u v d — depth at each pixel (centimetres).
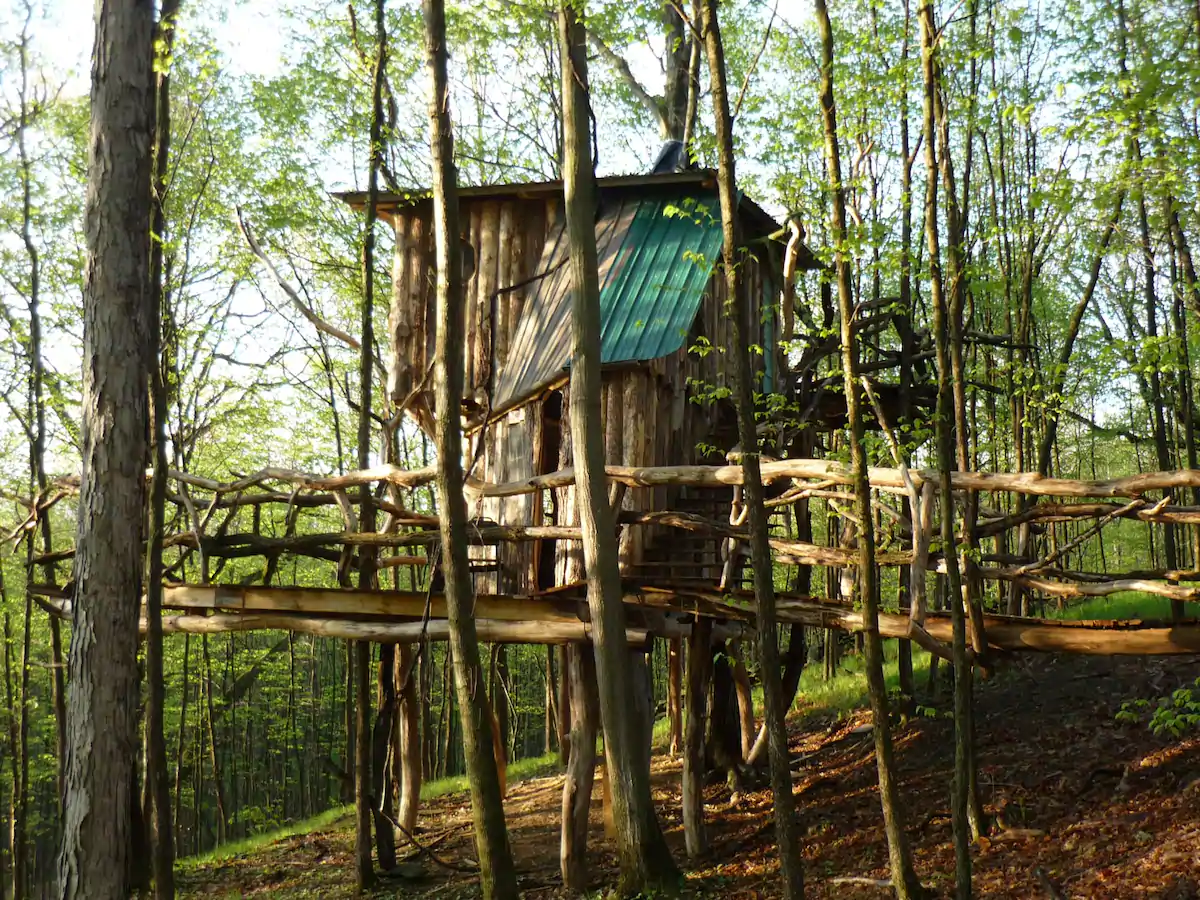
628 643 966
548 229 1307
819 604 893
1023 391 1233
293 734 2933
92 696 721
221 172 1709
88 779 715
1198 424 1548
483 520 1049
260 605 1099
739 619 956
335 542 1099
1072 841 859
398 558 1418
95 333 743
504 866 851
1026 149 1464
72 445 1794
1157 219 881
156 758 898
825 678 1827
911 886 701
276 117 1695
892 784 713
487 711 870
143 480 754
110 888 713
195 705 2728
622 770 930
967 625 823
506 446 1195
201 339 1836
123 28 757
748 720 1398
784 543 893
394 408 1329
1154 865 749
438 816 1590
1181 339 798
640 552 1037
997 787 1017
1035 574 887
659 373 1110
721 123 675
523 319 1277
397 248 1346
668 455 1141
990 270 780
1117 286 1658
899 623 828
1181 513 720
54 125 1582
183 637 2202
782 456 1197
